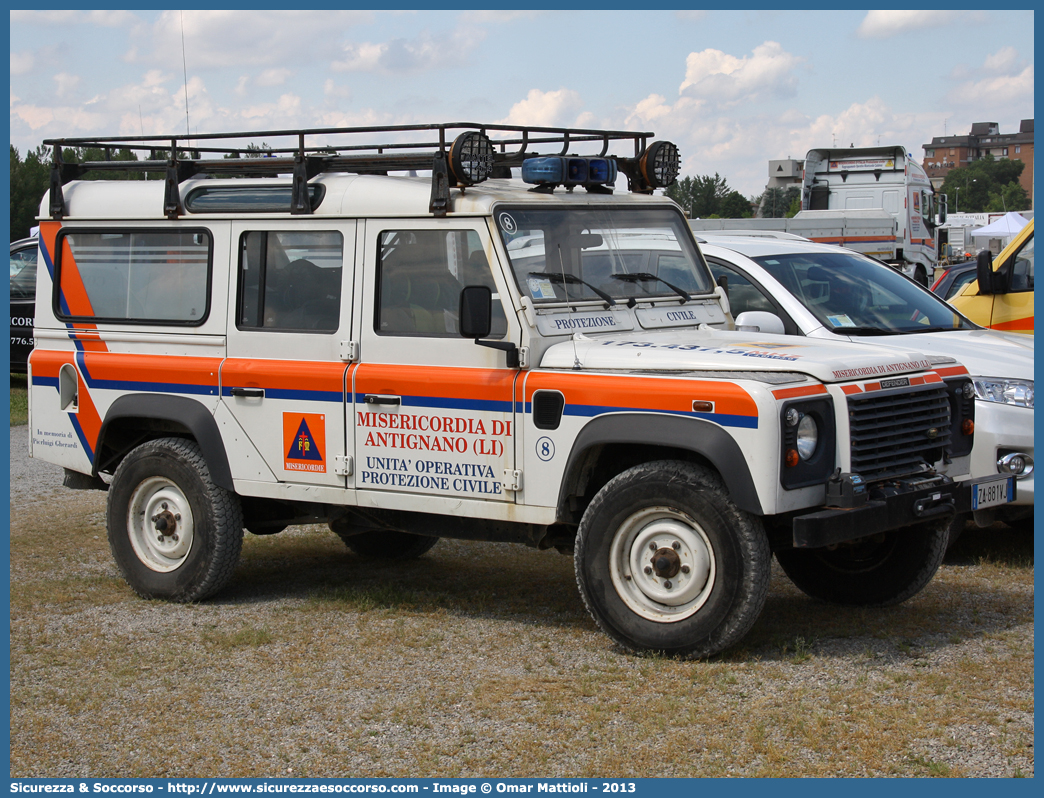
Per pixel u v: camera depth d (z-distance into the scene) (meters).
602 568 5.27
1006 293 9.78
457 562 7.41
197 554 6.30
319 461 5.98
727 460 4.84
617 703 4.65
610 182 6.05
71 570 7.16
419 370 5.67
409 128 5.61
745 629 4.98
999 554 7.26
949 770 3.97
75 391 6.80
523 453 5.39
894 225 22.78
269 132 6.03
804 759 4.09
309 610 6.18
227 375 6.21
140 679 5.09
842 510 4.93
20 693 4.93
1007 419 6.78
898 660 5.14
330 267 5.97
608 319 5.80
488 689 4.86
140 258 6.59
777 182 84.56
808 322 7.59
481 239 5.50
